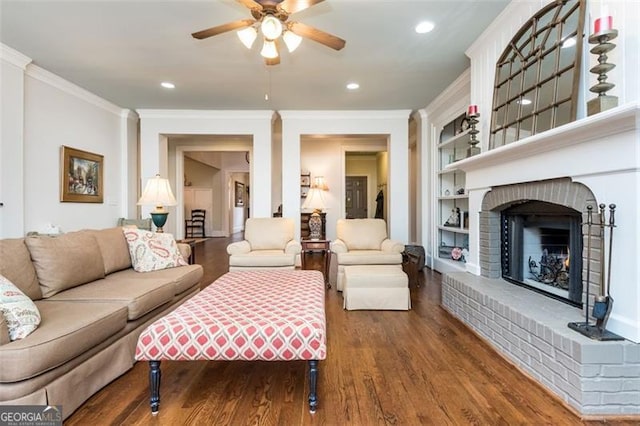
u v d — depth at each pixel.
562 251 2.54
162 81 4.13
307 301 2.02
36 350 1.43
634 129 1.56
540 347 1.88
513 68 2.56
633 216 1.60
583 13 1.93
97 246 2.68
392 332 2.67
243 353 1.61
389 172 5.55
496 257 2.95
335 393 1.80
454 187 4.87
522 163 2.40
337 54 3.40
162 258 3.07
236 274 2.85
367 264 3.85
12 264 1.99
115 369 1.96
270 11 2.17
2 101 3.26
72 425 1.55
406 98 4.80
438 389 1.84
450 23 2.83
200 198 11.02
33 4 2.56
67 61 3.57
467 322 2.77
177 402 1.73
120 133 5.29
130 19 2.78
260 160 5.48
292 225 4.48
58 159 4.07
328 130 5.49
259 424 1.55
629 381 1.58
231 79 4.06
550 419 1.57
